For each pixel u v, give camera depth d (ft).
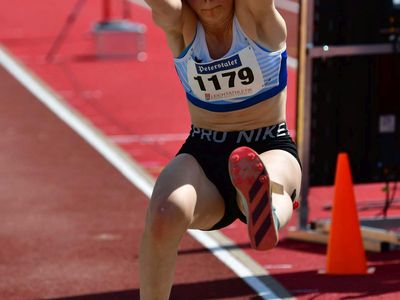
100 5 202.39
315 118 81.71
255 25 50.67
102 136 123.95
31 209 94.58
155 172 108.78
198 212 50.06
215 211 51.37
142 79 152.25
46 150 116.78
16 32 181.98
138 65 160.15
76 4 202.08
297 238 84.12
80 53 167.22
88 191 100.63
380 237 79.77
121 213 93.04
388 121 82.64
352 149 82.43
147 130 127.34
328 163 82.38
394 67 82.17
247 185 46.19
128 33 164.96
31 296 70.64
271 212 46.34
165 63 161.27
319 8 79.87
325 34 80.33
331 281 72.38
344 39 80.59
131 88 147.43
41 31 182.29
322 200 99.14
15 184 103.30
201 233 85.92
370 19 80.74
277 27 51.21
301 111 81.41
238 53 50.72
